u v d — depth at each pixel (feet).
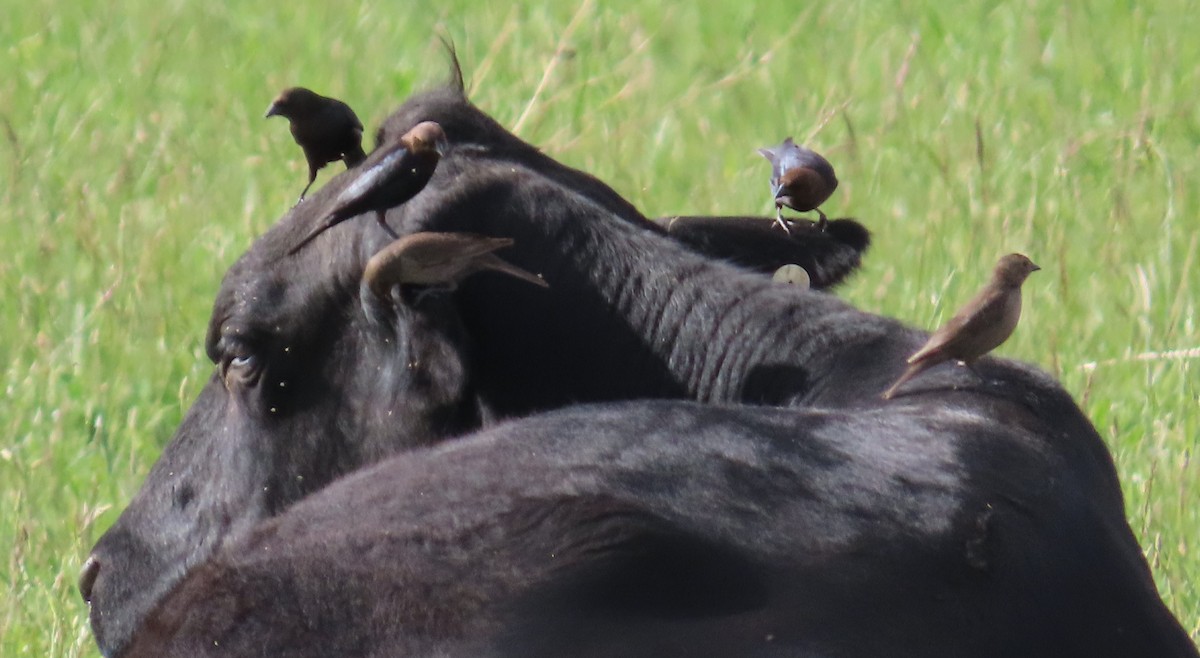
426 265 49.80
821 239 59.62
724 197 120.98
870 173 124.57
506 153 57.11
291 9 181.98
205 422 58.03
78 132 141.18
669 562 43.60
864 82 150.10
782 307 53.67
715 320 53.83
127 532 58.39
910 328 53.31
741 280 54.75
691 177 127.75
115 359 99.19
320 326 54.60
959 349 47.80
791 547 44.16
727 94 149.28
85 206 120.16
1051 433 49.80
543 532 44.50
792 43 167.02
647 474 45.85
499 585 43.57
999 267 48.11
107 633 58.13
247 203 119.96
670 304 54.34
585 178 57.93
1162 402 88.07
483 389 54.70
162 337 101.71
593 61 157.38
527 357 54.65
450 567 44.24
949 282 98.07
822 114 127.85
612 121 141.59
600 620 42.55
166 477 58.29
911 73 149.38
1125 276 103.71
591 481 45.62
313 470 55.21
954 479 46.21
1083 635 45.01
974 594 44.11
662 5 181.68
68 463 89.25
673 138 138.41
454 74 58.95
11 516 83.97
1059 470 48.29
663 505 45.01
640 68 152.35
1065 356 93.45
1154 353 90.99
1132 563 48.44
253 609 44.93
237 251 113.29
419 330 51.75
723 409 48.16
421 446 53.16
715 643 41.81
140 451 89.66
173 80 159.33
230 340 55.47
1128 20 165.17
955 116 136.67
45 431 92.32
